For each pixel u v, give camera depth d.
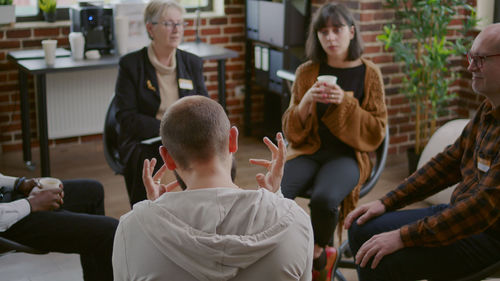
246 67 5.37
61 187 2.61
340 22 2.94
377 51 4.46
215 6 5.51
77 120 5.05
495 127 2.08
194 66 3.46
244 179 4.39
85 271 2.62
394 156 4.79
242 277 1.34
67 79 4.91
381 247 2.12
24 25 4.87
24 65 4.21
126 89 3.29
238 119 5.70
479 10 4.56
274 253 1.34
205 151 1.40
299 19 4.70
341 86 3.06
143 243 1.35
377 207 2.39
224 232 1.33
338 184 2.82
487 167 2.06
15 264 3.17
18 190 2.64
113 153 3.45
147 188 1.64
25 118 4.58
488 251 2.08
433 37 4.40
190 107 1.41
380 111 3.05
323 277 2.83
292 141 3.10
